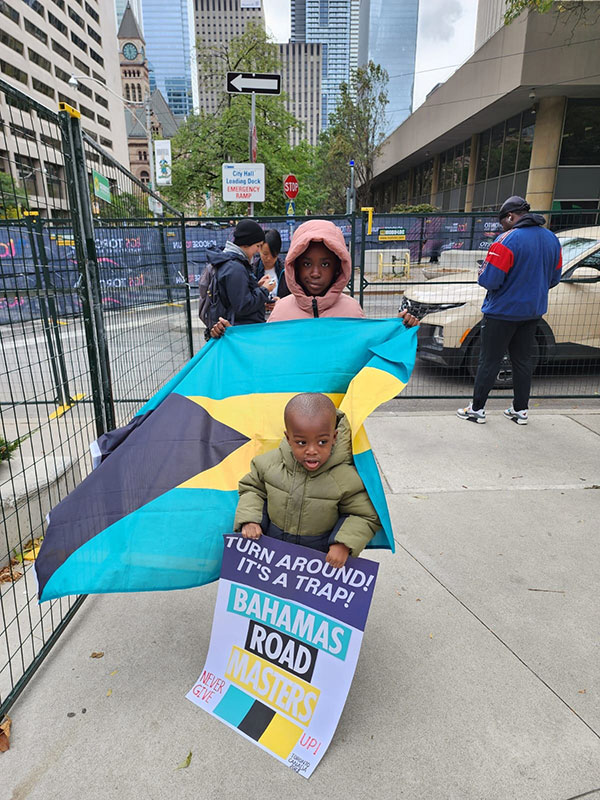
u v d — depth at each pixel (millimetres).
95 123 87688
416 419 5418
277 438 2355
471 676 2217
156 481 2264
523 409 5195
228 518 2211
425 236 6789
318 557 1879
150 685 2164
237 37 24328
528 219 4531
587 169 22516
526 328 4902
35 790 1739
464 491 3861
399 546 3182
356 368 2391
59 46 74875
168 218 5129
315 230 2350
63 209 2602
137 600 2715
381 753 1866
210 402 2461
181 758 1851
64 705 2068
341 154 37719
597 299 6305
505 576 2895
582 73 19859
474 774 1791
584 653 2346
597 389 6531
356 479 1896
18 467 3357
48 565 2088
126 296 4211
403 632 2479
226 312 3727
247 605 2027
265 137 24328
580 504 3656
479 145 28516
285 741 1880
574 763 1831
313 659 1909
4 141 2041
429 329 6508
